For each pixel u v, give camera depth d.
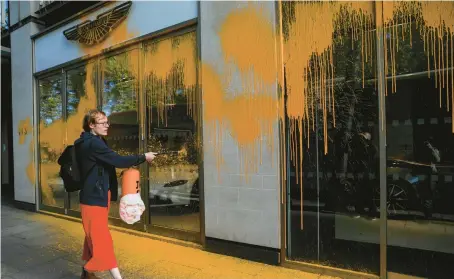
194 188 4.25
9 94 8.98
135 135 5.00
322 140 3.32
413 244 2.91
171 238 4.46
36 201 6.61
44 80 6.50
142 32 4.78
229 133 3.76
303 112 3.38
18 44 6.90
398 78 2.94
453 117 2.74
